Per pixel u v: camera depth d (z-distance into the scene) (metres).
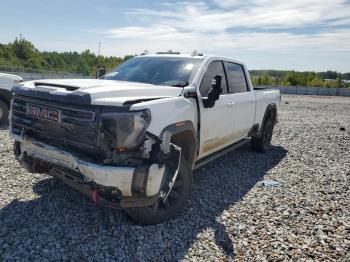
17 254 2.86
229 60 5.43
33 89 3.45
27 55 92.44
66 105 3.14
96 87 3.27
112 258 2.93
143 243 3.20
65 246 3.04
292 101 28.78
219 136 4.83
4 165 5.08
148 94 3.51
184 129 3.67
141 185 3.05
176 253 3.09
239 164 6.26
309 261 3.09
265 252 3.19
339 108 22.72
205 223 3.70
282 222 3.85
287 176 5.68
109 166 2.96
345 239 3.53
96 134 2.98
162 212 3.60
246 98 5.70
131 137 3.01
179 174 3.73
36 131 3.46
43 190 4.21
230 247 3.24
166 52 5.41
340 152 7.82
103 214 3.68
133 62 5.15
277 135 9.82
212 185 4.96
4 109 8.49
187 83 4.21
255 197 4.60
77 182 3.22
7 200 3.87
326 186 5.23
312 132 10.68
